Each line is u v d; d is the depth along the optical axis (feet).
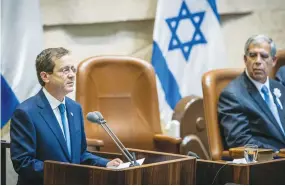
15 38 33.81
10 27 33.81
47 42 36.91
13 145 21.84
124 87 30.58
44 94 22.68
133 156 20.51
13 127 22.07
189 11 35.70
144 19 36.65
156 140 30.04
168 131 33.63
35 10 34.27
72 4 36.55
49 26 36.83
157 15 35.14
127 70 30.73
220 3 36.76
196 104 34.45
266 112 27.66
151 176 19.13
